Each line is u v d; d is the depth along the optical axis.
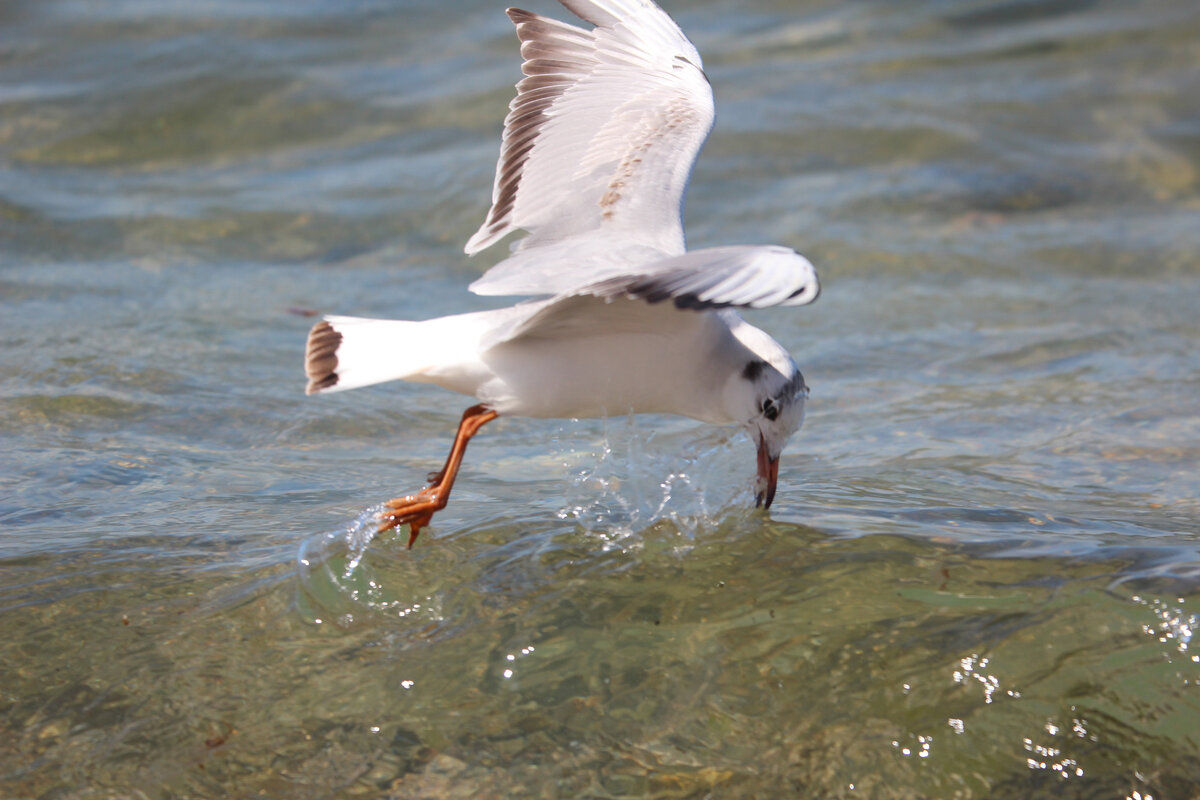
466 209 18.50
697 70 10.41
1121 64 22.88
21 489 10.45
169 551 9.23
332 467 11.25
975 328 15.36
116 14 23.89
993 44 23.72
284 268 16.98
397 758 7.16
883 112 21.14
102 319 14.96
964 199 18.81
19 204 18.14
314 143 20.50
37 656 7.90
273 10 24.30
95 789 6.88
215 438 11.95
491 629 8.27
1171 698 7.50
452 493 10.53
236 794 6.88
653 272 6.71
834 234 17.81
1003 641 7.93
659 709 7.56
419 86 21.98
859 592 8.54
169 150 20.19
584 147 9.74
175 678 7.73
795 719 7.47
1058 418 12.55
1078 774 7.10
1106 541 9.20
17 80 21.72
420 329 8.14
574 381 8.23
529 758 7.19
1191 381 13.51
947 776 7.10
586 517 9.80
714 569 8.95
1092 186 19.42
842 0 25.53
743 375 8.70
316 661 7.94
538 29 10.16
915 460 11.41
